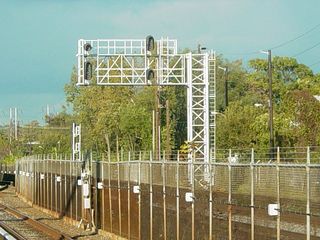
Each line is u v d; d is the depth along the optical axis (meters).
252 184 18.81
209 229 21.62
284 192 17.14
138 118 89.44
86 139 99.44
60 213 46.31
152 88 93.06
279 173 17.41
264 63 104.56
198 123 53.78
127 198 30.39
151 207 27.14
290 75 106.81
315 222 15.68
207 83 51.91
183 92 93.12
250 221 18.97
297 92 60.88
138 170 28.69
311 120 58.78
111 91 99.44
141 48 50.25
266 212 18.08
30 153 137.25
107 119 95.75
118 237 31.89
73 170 41.53
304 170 16.27
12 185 101.88
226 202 20.47
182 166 23.95
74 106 103.88
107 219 34.12
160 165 26.19
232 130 69.88
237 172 19.86
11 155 137.25
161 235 25.97
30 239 34.44
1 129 179.75
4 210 54.72
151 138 88.00
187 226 23.45
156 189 26.62
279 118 63.28
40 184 55.38
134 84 50.12
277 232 17.33
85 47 49.66
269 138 60.84
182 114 92.94
